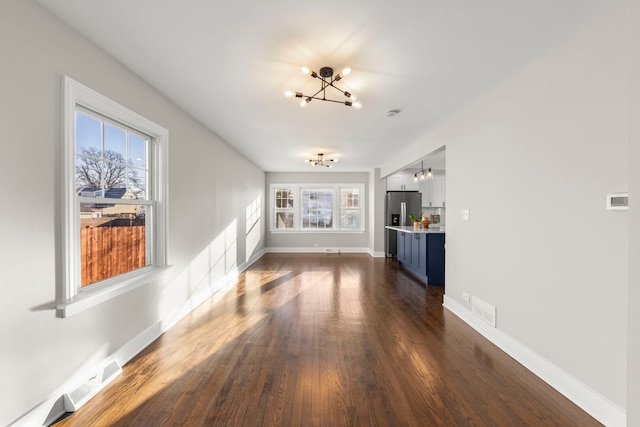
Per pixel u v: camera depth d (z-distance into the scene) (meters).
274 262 6.75
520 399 1.84
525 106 2.26
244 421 1.63
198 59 2.17
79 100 1.87
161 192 2.79
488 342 2.64
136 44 1.98
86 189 2.02
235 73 2.38
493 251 2.65
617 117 1.59
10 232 1.44
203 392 1.89
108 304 2.11
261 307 3.59
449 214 3.51
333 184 8.23
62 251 1.71
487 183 2.74
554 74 1.99
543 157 2.08
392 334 2.80
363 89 2.67
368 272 5.68
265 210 8.17
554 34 1.84
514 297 2.37
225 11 1.65
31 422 1.53
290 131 4.06
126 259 2.45
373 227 7.54
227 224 4.78
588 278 1.74
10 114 1.44
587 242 1.75
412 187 7.80
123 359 2.25
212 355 2.38
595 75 1.70
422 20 1.72
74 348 1.81
